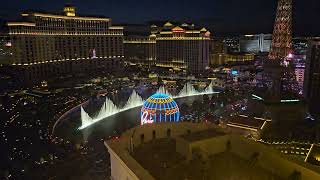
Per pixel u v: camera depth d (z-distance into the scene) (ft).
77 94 459.73
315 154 146.61
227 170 38.19
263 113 322.34
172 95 513.45
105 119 368.68
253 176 36.63
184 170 38.73
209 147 42.98
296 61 580.30
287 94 344.69
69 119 352.90
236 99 428.15
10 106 375.86
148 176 31.50
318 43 425.28
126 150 40.01
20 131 284.00
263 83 394.52
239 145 43.11
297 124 270.87
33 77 554.87
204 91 548.72
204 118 328.08
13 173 200.23
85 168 209.77
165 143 47.98
